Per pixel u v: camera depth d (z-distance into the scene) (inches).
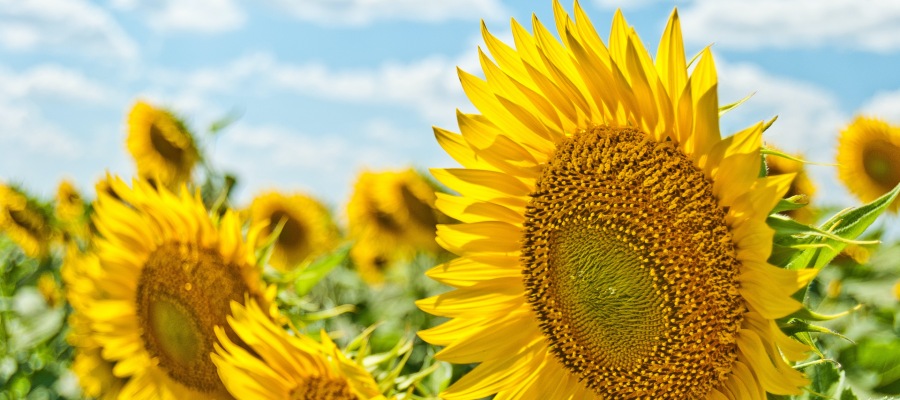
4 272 69.7
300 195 74.7
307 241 73.5
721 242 37.7
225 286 47.2
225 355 44.6
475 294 41.9
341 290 66.9
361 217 74.7
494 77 40.4
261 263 46.6
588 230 39.9
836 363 40.1
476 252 41.8
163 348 49.5
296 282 46.4
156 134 66.7
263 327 43.9
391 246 74.3
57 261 76.2
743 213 37.3
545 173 40.8
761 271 36.7
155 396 50.3
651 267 38.8
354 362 41.5
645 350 39.3
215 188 62.9
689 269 38.2
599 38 38.5
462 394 41.7
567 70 39.6
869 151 60.0
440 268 41.9
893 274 50.4
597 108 39.5
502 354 41.7
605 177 39.6
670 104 37.8
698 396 38.6
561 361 40.9
